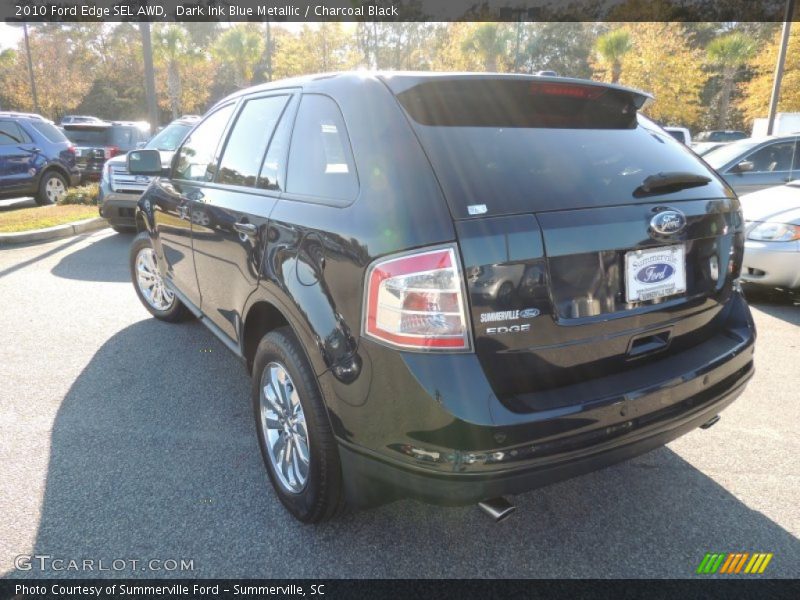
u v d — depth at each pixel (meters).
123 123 16.97
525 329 1.93
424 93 2.22
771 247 5.47
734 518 2.61
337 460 2.25
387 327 1.89
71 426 3.32
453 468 1.84
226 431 3.29
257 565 2.31
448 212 1.87
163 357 4.31
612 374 2.17
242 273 2.82
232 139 3.34
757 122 21.41
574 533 2.52
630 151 2.43
